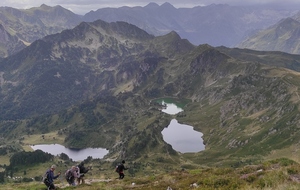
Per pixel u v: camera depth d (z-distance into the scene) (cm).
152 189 3616
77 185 4175
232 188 3070
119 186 3966
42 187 4225
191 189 3294
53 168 4034
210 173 4112
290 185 2641
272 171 3241
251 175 3328
